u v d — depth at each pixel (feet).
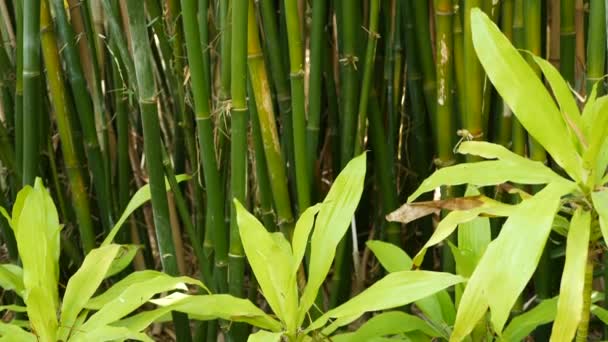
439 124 8.23
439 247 10.12
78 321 7.14
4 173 9.91
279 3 9.17
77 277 7.18
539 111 6.47
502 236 6.23
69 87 9.32
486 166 6.64
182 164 10.12
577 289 6.21
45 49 8.51
